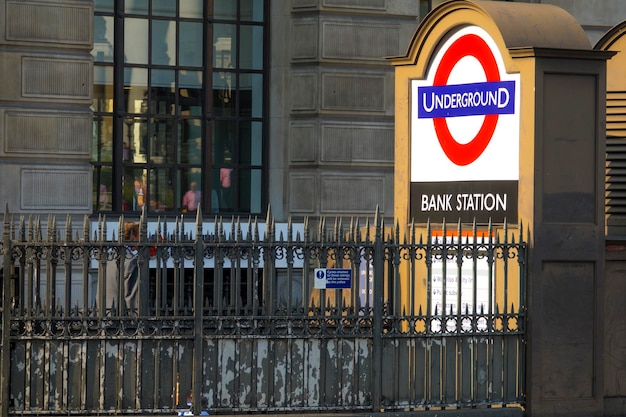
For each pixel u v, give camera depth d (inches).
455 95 510.3
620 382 490.9
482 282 497.7
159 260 443.5
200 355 444.5
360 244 458.3
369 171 866.8
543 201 473.7
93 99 834.8
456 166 510.6
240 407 449.7
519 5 499.8
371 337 458.6
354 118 863.1
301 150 863.1
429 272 465.1
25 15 757.9
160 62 856.9
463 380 469.4
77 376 441.1
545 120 473.7
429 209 523.2
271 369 451.5
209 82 868.0
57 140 768.3
